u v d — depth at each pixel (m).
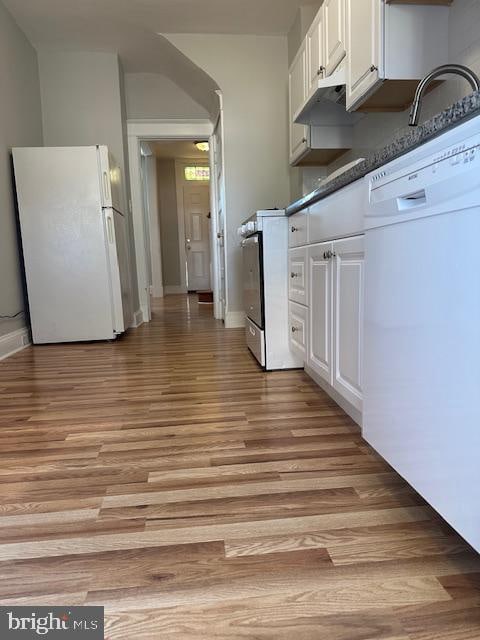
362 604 0.81
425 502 1.15
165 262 9.00
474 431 0.73
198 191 8.89
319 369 1.79
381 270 1.07
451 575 0.88
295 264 2.23
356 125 2.72
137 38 3.90
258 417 1.79
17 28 3.62
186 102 4.68
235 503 1.17
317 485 1.25
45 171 3.42
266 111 3.94
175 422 1.76
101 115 4.22
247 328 3.09
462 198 0.74
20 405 2.02
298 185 3.64
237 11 3.49
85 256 3.53
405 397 0.96
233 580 0.88
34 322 3.51
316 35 2.45
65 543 1.01
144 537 1.03
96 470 1.37
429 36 1.71
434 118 0.80
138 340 3.65
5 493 1.24
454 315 0.77
